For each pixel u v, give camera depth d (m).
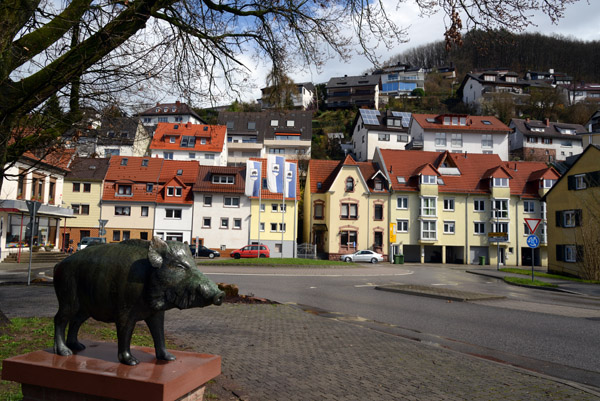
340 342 8.52
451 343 9.13
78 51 6.82
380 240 53.09
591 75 133.25
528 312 13.61
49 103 7.96
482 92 108.75
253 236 51.41
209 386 5.53
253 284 20.11
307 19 9.59
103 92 8.20
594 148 31.61
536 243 24.55
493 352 8.45
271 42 10.11
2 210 31.42
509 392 5.70
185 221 51.34
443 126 77.00
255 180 41.91
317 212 55.19
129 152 65.69
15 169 32.03
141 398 3.35
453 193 53.66
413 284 21.78
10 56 6.75
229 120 86.62
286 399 5.19
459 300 15.81
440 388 5.79
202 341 8.20
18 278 20.86
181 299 3.66
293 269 29.62
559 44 134.75
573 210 33.28
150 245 3.62
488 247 53.50
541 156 86.75
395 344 8.45
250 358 7.06
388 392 5.58
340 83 118.00
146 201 51.00
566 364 7.70
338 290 18.75
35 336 7.05
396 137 83.00
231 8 9.26
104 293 3.77
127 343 3.80
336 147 92.56
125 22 7.04
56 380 3.64
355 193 53.22
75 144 8.89
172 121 89.50
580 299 18.38
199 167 54.41
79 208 51.00
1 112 6.73
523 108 105.38
